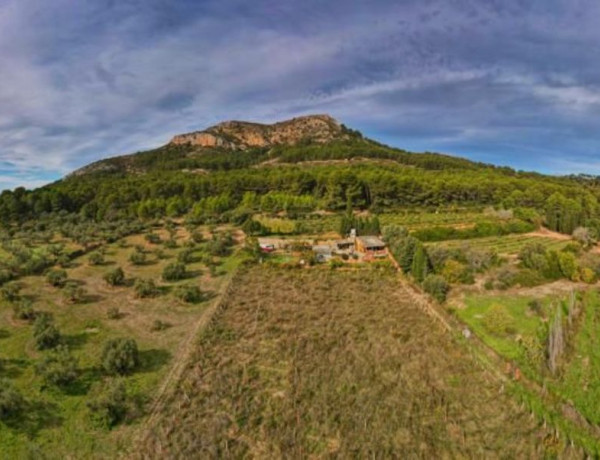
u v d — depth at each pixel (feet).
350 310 153.69
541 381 99.30
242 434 83.92
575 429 82.79
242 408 92.38
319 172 415.03
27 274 188.44
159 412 91.09
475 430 85.40
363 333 132.77
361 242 242.37
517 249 238.68
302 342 125.39
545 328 130.21
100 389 98.94
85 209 346.13
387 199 352.69
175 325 139.33
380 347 122.21
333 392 98.68
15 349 118.21
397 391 99.25
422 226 286.46
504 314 130.41
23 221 322.96
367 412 90.74
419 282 183.32
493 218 312.71
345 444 80.84
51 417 88.43
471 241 261.24
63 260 204.54
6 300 154.40
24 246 231.30
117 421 87.66
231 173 468.34
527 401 92.53
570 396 94.48
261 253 230.68
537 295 164.35
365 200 354.74
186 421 88.07
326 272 202.80
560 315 129.80
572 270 184.24
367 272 203.41
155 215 343.87
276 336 130.31
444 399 95.81
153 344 124.57
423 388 100.53
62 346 117.80
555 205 334.44
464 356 116.47
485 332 130.31
